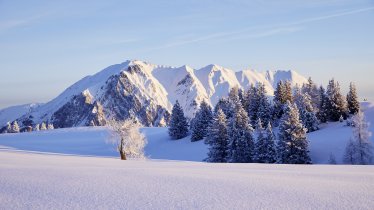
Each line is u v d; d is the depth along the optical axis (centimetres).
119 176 2198
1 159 3694
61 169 2575
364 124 6738
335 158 7200
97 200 1472
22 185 1778
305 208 1384
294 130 7000
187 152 9962
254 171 2727
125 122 5906
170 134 11950
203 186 1841
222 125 8056
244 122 7819
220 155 7962
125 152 5881
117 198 1516
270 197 1571
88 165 3203
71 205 1379
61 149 11044
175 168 2944
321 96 10869
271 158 7281
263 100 10412
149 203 1435
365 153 6650
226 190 1731
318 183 1992
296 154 6931
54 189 1688
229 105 10912
